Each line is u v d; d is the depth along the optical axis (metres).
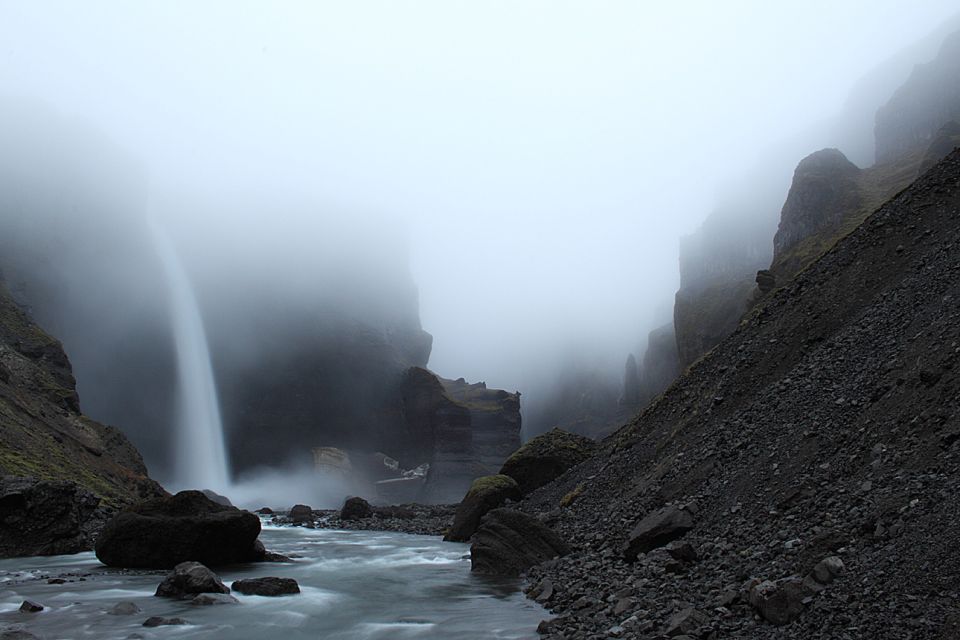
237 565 27.73
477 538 25.14
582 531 25.78
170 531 26.86
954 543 9.89
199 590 19.30
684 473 23.47
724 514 18.06
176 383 191.00
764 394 25.38
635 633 11.75
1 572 25.22
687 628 11.12
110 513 45.88
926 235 31.05
